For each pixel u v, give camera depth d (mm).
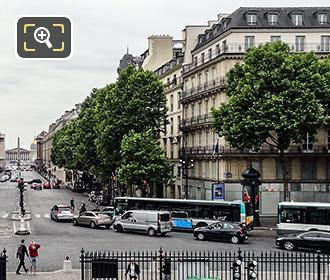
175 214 49344
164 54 93062
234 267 23203
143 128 67000
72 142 113750
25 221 55688
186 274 24516
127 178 61656
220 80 59875
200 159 66562
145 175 61594
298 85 46812
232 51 59500
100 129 68312
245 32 59781
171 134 81500
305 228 42031
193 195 70438
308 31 59969
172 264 30406
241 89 48062
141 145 61969
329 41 60125
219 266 30344
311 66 48250
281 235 39938
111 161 68250
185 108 74688
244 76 49500
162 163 62625
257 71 48594
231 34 59688
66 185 133250
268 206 59281
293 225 42438
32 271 28188
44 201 83875
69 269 28031
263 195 59281
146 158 61688
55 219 56562
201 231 42219
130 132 63875
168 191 81188
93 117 82688
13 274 27438
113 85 75938
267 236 44875
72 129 116812
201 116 66750
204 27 74875
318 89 47438
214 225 41844
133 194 81750
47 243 39281
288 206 42781
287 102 46812
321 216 41688
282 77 47719
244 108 48281
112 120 67062
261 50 49156
